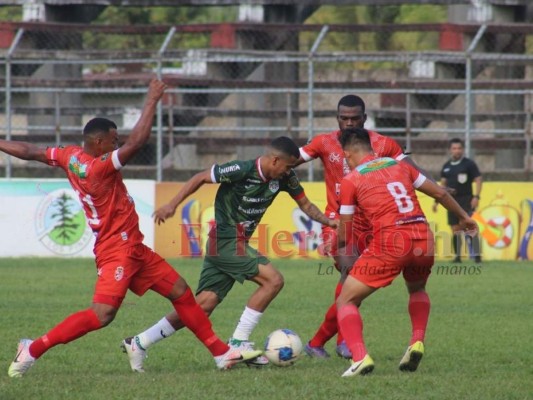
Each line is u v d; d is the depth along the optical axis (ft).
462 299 138.51
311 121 202.59
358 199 81.51
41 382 75.97
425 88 241.96
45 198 189.57
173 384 75.20
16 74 265.34
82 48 290.76
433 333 107.96
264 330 109.60
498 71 264.11
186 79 242.58
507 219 188.55
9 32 264.72
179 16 340.59
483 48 259.19
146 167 224.12
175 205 85.15
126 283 80.02
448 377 79.30
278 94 252.42
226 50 253.24
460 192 181.68
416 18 331.77
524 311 126.52
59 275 162.91
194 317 83.10
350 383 75.51
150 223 187.32
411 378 78.18
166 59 216.54
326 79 277.44
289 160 85.30
